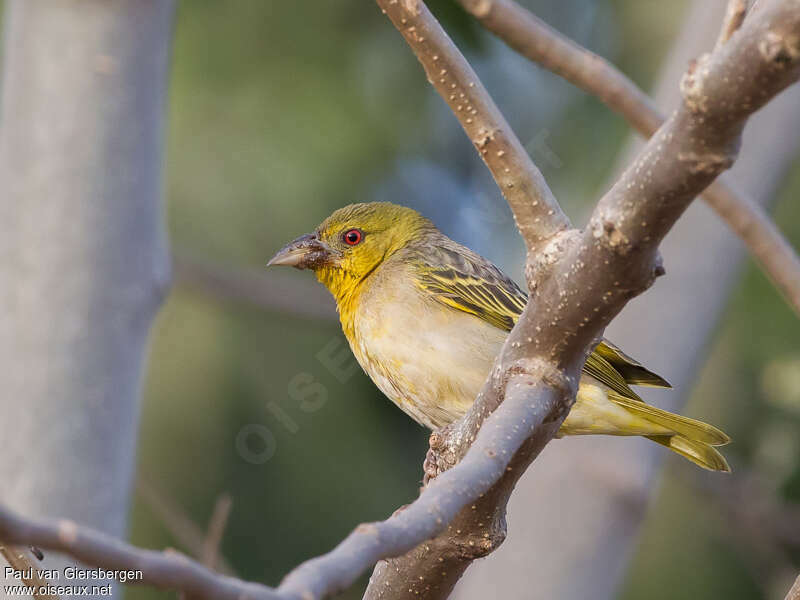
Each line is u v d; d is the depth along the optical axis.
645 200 4.51
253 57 13.83
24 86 8.24
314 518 14.30
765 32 3.89
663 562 15.16
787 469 14.92
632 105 7.97
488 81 16.39
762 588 14.93
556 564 9.71
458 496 4.10
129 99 8.26
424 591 5.72
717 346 14.77
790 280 8.20
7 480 7.89
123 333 8.21
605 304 4.93
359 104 14.30
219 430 14.09
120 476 8.20
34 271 8.09
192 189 13.78
